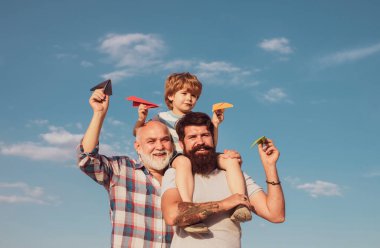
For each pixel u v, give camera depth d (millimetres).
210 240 3734
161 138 5238
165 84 6898
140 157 5340
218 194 3953
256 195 4160
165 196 3916
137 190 5176
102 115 4914
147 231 5082
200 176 4016
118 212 5047
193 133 4047
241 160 4230
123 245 4977
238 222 3887
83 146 4898
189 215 3684
